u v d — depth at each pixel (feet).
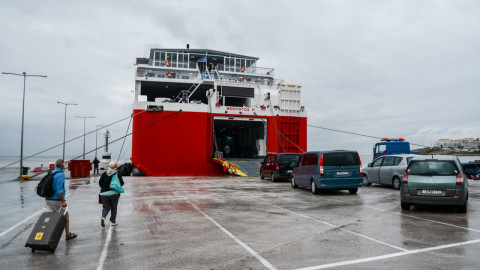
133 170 83.97
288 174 58.54
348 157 39.99
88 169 75.36
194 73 108.58
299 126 92.43
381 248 16.62
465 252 15.72
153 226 22.45
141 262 14.73
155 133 83.71
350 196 38.60
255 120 90.89
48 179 18.37
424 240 18.12
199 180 65.92
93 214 27.48
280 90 92.12
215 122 97.45
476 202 32.91
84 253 16.28
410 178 27.66
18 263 14.75
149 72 106.63
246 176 77.77
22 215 27.73
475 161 58.49
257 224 22.94
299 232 20.43
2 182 67.26
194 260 14.94
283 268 13.71
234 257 15.34
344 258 15.01
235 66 120.57
